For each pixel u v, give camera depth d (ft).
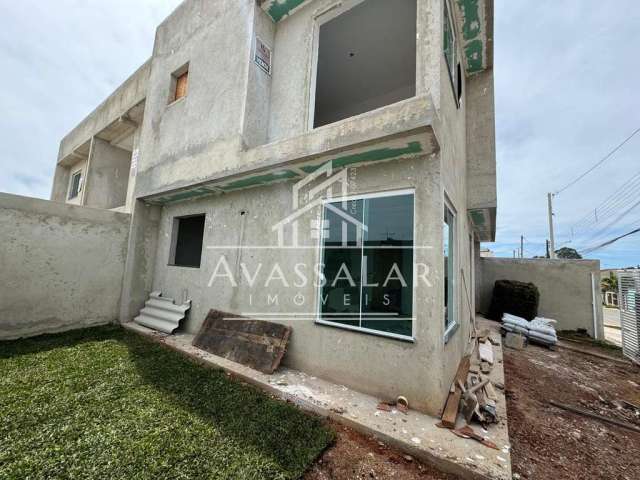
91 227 19.19
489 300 32.96
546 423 10.29
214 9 17.83
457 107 15.37
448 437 7.97
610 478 7.52
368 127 9.50
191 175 16.63
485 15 14.98
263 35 15.96
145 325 19.22
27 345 15.03
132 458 7.05
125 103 26.66
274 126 15.70
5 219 15.87
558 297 29.45
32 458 6.94
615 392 13.79
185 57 19.51
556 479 7.34
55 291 17.61
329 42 17.33
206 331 15.66
